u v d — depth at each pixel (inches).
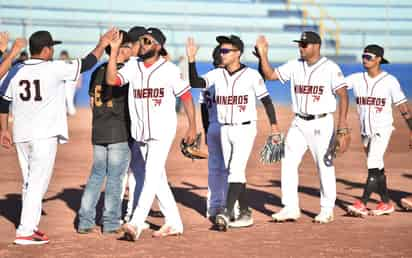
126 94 584.1
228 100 609.0
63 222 642.2
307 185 874.1
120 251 519.8
